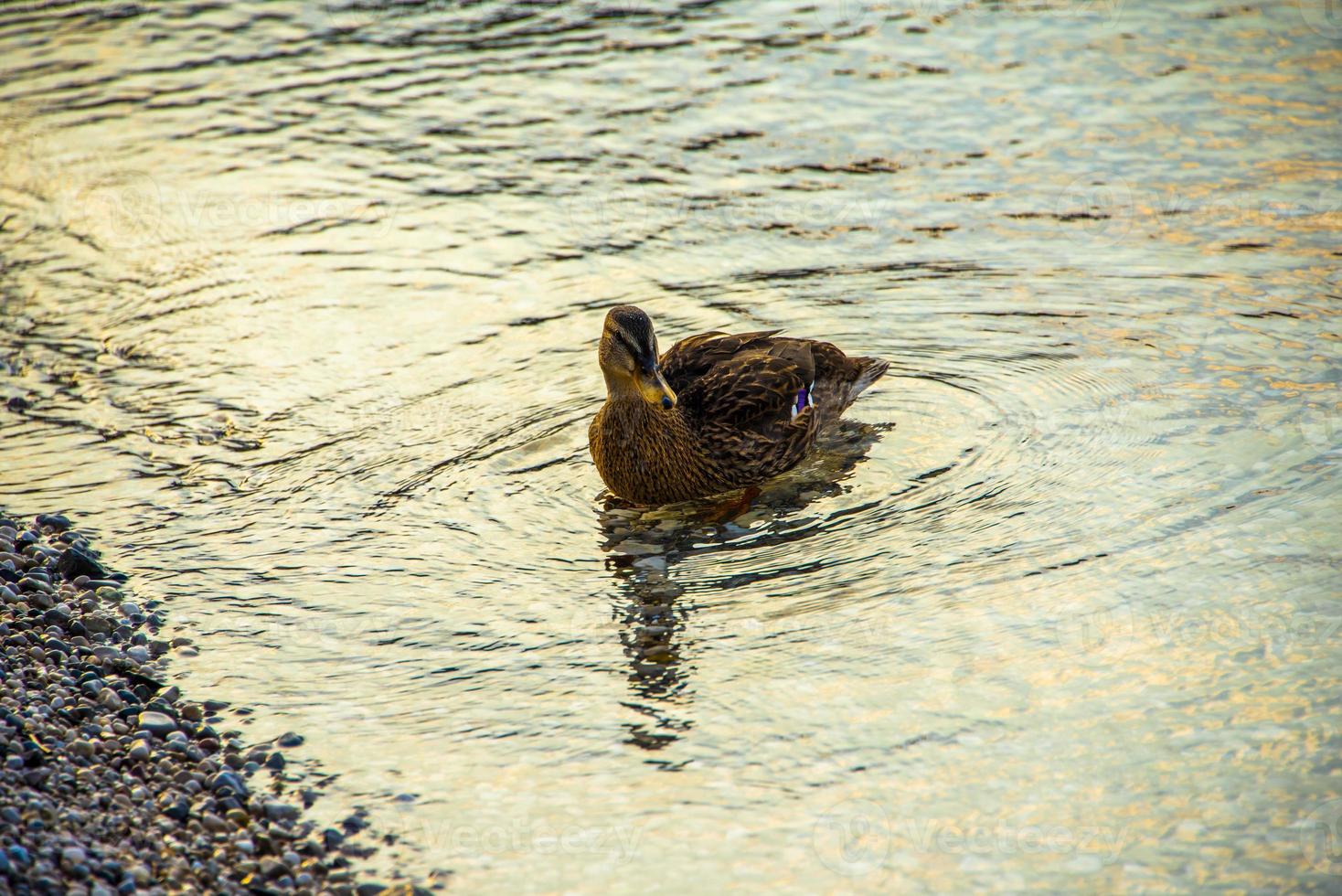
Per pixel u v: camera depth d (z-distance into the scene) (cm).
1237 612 1026
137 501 1285
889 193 1858
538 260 1750
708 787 895
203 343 1591
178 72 2419
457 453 1359
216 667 1049
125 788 897
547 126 2133
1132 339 1468
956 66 2238
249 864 838
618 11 2611
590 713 978
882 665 1005
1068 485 1221
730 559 1171
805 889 804
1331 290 1524
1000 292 1597
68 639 1074
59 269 1773
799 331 1542
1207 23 2325
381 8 2702
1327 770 860
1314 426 1266
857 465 1307
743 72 2277
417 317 1630
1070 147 1941
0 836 812
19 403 1470
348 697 1011
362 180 1994
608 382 1255
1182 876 791
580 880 821
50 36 2606
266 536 1226
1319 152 1864
